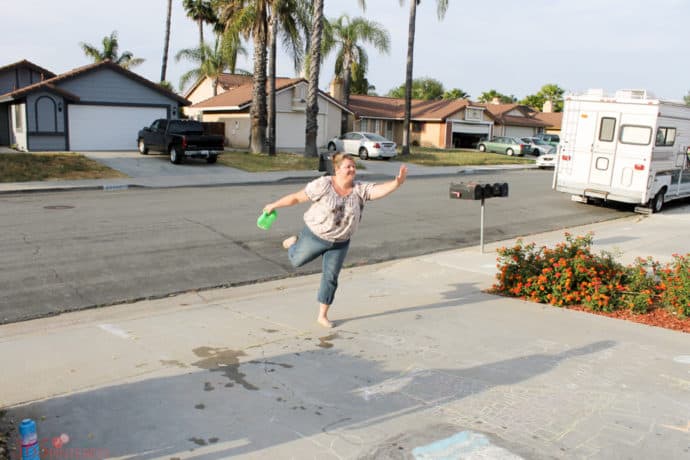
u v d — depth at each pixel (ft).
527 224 44.73
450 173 89.04
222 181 65.31
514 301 23.35
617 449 12.12
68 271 26.37
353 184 18.17
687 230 42.83
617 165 51.52
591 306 22.11
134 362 16.21
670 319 20.98
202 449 11.82
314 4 86.84
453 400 14.24
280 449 11.90
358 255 32.50
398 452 11.87
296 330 19.27
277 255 31.17
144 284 25.11
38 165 65.98
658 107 48.85
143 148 85.15
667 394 14.73
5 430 12.23
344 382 15.17
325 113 125.59
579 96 53.06
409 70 108.27
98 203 46.57
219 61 144.15
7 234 33.27
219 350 17.29
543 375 15.81
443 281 26.73
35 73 107.45
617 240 38.24
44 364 15.98
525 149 135.74
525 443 12.30
